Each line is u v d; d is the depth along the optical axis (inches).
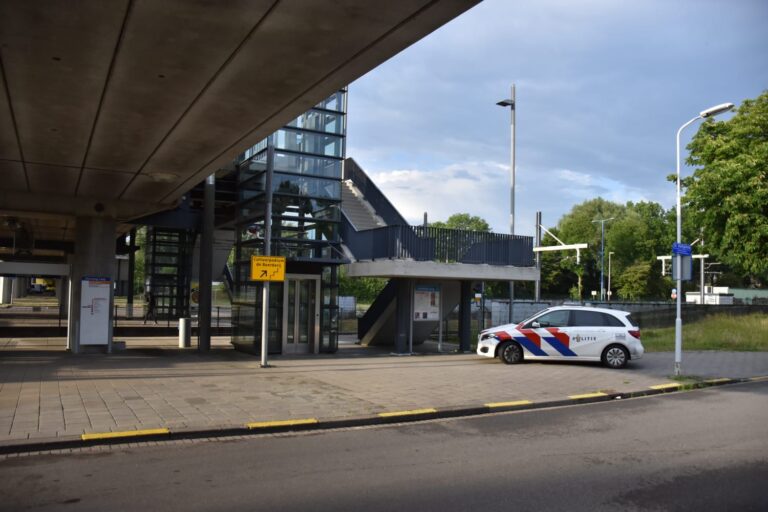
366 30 303.0
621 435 335.6
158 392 427.2
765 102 1190.3
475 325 1232.8
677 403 450.6
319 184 732.7
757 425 366.0
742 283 3029.0
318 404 397.4
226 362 619.2
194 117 430.6
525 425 362.9
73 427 316.5
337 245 743.7
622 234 2928.2
